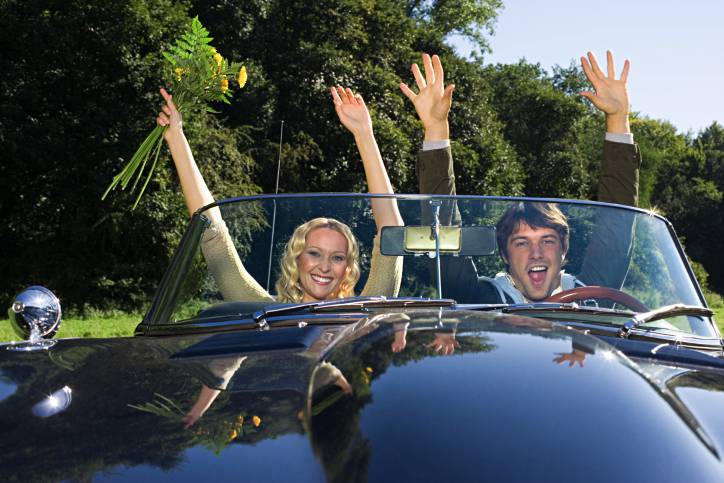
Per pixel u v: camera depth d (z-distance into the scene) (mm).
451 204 2400
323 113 25609
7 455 1001
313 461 928
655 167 56844
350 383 1062
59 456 988
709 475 867
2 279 21484
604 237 2326
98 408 1163
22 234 21797
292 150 24219
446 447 852
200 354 1536
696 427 990
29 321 1826
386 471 825
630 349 1640
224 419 1086
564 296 2260
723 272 59844
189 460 957
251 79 23734
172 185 21703
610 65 3354
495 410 932
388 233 2312
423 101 3346
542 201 2391
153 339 1797
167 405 1164
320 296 2426
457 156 29656
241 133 23031
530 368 1069
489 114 33562
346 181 25328
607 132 3389
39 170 20609
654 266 2293
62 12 20719
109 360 1502
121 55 20688
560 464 825
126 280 22266
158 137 3129
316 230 2428
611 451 864
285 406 1129
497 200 2381
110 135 20750
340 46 27750
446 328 1272
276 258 2418
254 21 25484
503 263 2291
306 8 26828
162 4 21531
